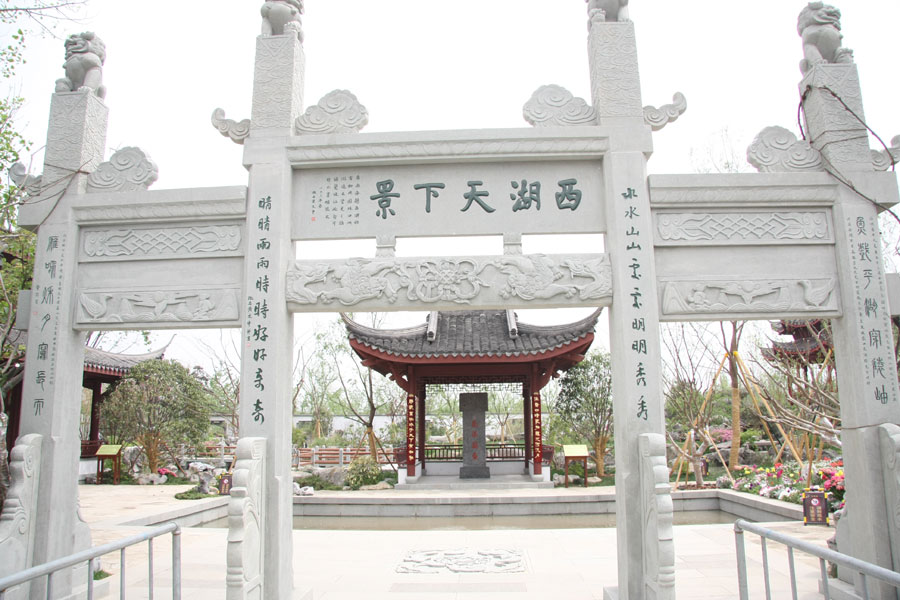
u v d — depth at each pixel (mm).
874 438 6172
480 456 21000
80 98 7234
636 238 6449
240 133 6961
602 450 22203
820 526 10922
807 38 7031
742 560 5164
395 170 6898
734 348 15555
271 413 6328
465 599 7191
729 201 6590
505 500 15797
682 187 6562
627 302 6340
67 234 6906
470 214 6762
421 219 6777
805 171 6723
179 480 22906
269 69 7016
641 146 6625
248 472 5820
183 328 6840
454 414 35781
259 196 6734
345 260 6699
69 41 7477
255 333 6484
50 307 6797
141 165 7156
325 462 27266
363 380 28031
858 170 6629
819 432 10312
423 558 9266
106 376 24219
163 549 10023
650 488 5723
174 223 6930
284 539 6352
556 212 6738
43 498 6465
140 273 6898
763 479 15734
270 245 6625
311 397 32625
